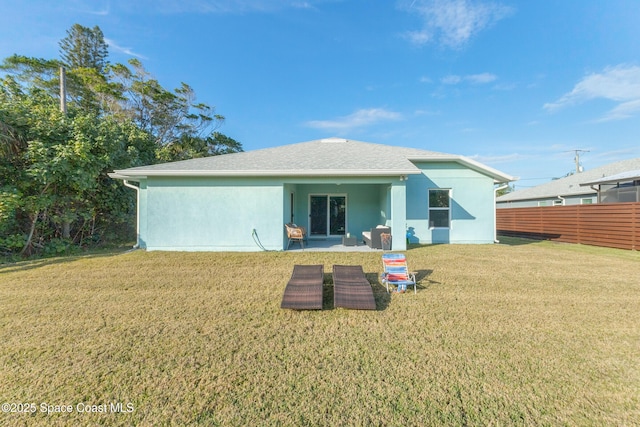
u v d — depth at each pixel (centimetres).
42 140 1069
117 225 1453
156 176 1048
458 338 416
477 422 261
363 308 514
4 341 402
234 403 283
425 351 379
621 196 1439
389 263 694
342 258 920
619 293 607
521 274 747
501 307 534
